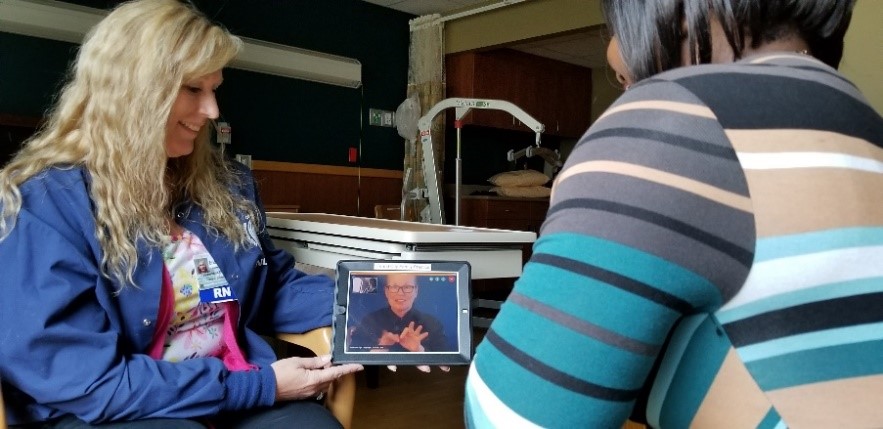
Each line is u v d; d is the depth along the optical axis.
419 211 5.20
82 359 0.98
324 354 1.33
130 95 1.12
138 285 1.11
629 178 0.40
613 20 0.55
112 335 1.01
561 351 0.40
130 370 1.00
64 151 1.11
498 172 6.64
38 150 1.13
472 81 5.71
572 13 4.85
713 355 0.42
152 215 1.15
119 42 1.13
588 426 0.40
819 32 0.50
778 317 0.40
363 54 5.67
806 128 0.42
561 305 0.40
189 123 1.23
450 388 2.82
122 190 1.10
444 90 5.80
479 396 0.45
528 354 0.41
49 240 1.00
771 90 0.43
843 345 0.40
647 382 0.47
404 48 5.97
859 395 0.39
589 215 0.41
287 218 1.94
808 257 0.39
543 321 0.41
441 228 1.78
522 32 5.20
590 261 0.39
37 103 4.11
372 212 5.79
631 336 0.39
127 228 1.11
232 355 1.25
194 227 1.26
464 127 6.16
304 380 1.15
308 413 1.16
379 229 1.53
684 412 0.44
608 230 0.40
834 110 0.44
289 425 1.12
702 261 0.39
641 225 0.39
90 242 1.06
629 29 0.53
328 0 5.41
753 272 0.40
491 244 1.57
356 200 5.68
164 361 1.05
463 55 5.78
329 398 1.26
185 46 1.14
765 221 0.40
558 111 6.63
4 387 1.00
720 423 0.42
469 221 5.64
